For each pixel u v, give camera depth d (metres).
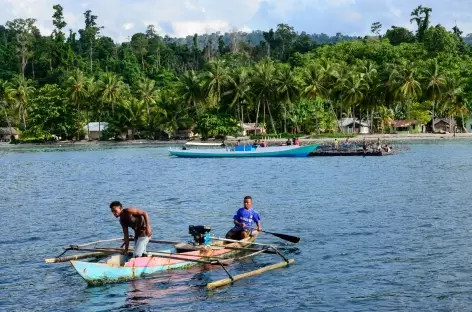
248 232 23.75
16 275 21.14
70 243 26.83
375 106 132.75
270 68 123.38
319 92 123.62
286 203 37.84
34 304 18.09
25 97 149.38
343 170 62.19
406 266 21.22
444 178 51.16
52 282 20.20
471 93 145.50
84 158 94.00
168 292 18.89
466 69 166.62
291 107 133.38
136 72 197.50
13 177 63.84
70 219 33.66
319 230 28.05
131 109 138.50
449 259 22.02
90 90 138.38
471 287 18.72
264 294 18.56
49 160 91.19
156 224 31.33
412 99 140.75
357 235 26.66
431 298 17.84
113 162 84.00
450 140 122.19
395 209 33.94
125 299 18.34
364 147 84.12
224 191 46.25
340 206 35.69
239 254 22.97
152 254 20.64
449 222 29.41
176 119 135.75
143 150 112.75
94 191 48.84
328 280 19.80
